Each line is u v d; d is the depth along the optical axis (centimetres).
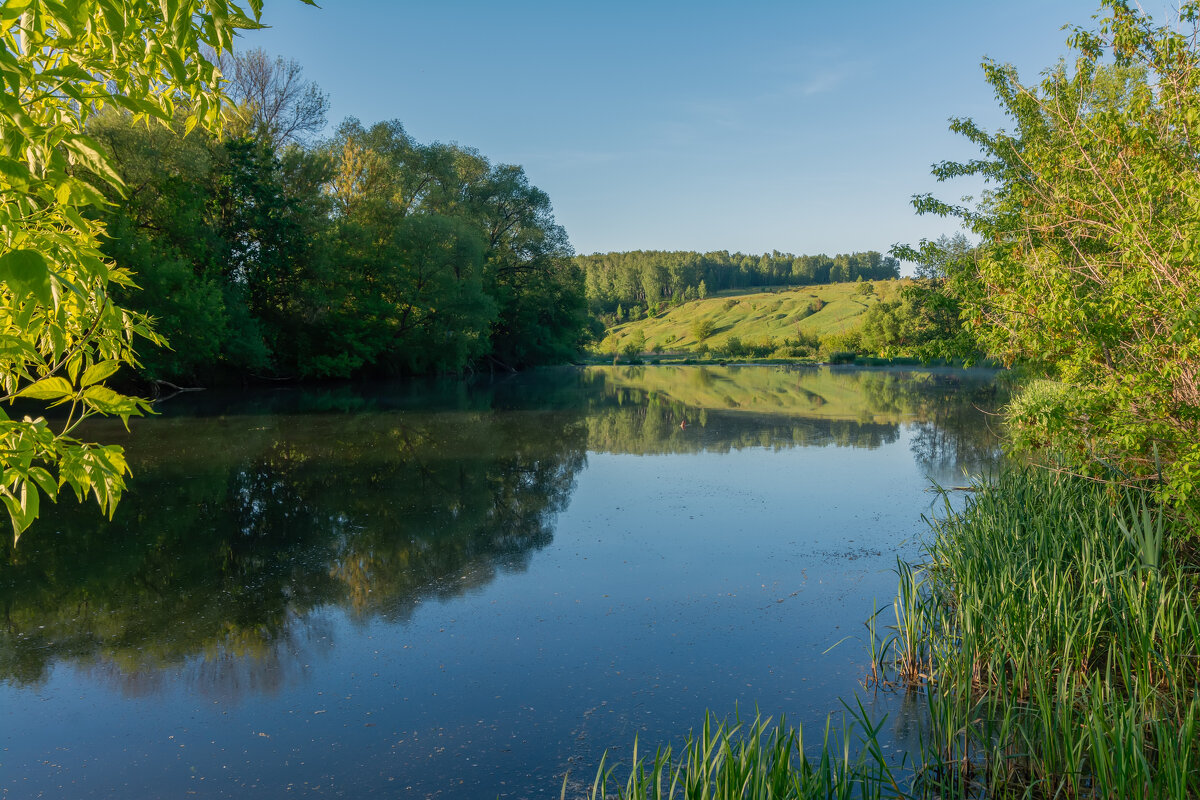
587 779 405
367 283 3516
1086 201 671
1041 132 891
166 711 484
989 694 448
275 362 3114
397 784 403
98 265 191
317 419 1995
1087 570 523
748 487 1156
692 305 13912
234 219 2866
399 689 513
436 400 2612
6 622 634
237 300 2720
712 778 371
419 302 3528
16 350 188
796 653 563
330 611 657
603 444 1593
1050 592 506
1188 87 575
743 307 12756
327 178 3256
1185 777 319
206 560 800
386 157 3931
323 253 3095
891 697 494
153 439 1602
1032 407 625
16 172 155
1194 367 511
